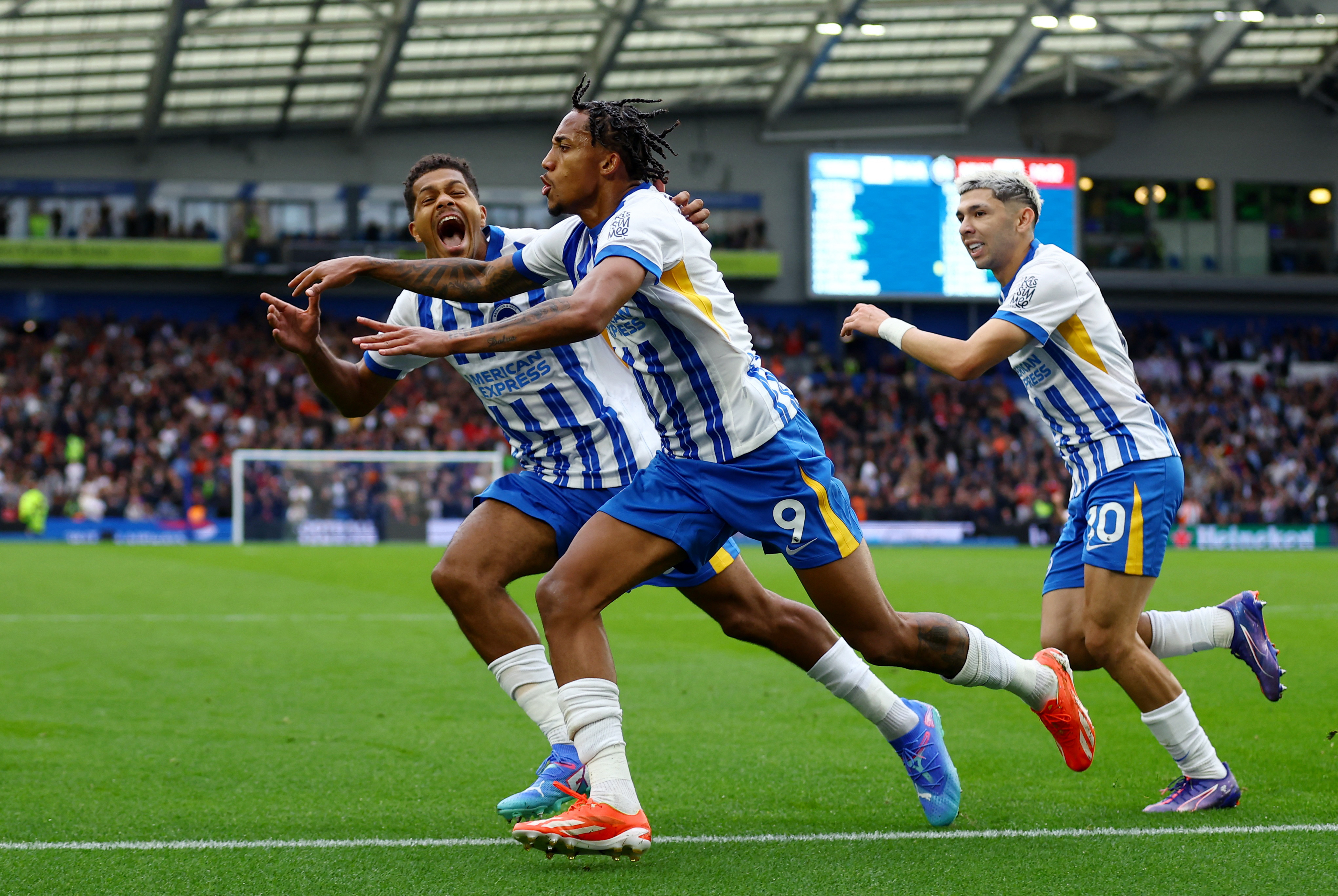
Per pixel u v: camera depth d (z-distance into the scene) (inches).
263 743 197.5
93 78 1058.7
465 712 227.5
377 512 924.6
